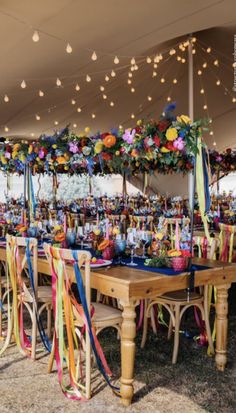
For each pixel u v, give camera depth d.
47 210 8.77
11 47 6.41
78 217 7.70
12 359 3.15
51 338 3.52
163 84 9.39
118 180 17.66
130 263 3.11
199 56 8.60
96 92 9.30
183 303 3.08
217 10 5.86
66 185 15.65
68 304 2.72
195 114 10.81
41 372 2.93
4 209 8.81
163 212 8.24
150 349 3.32
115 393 2.59
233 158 7.32
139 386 2.70
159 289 2.65
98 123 11.73
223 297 2.97
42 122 11.19
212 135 11.63
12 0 5.11
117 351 3.28
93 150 4.69
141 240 3.54
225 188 15.56
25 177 5.91
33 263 3.12
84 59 7.23
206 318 3.21
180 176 12.91
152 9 5.62
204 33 7.72
